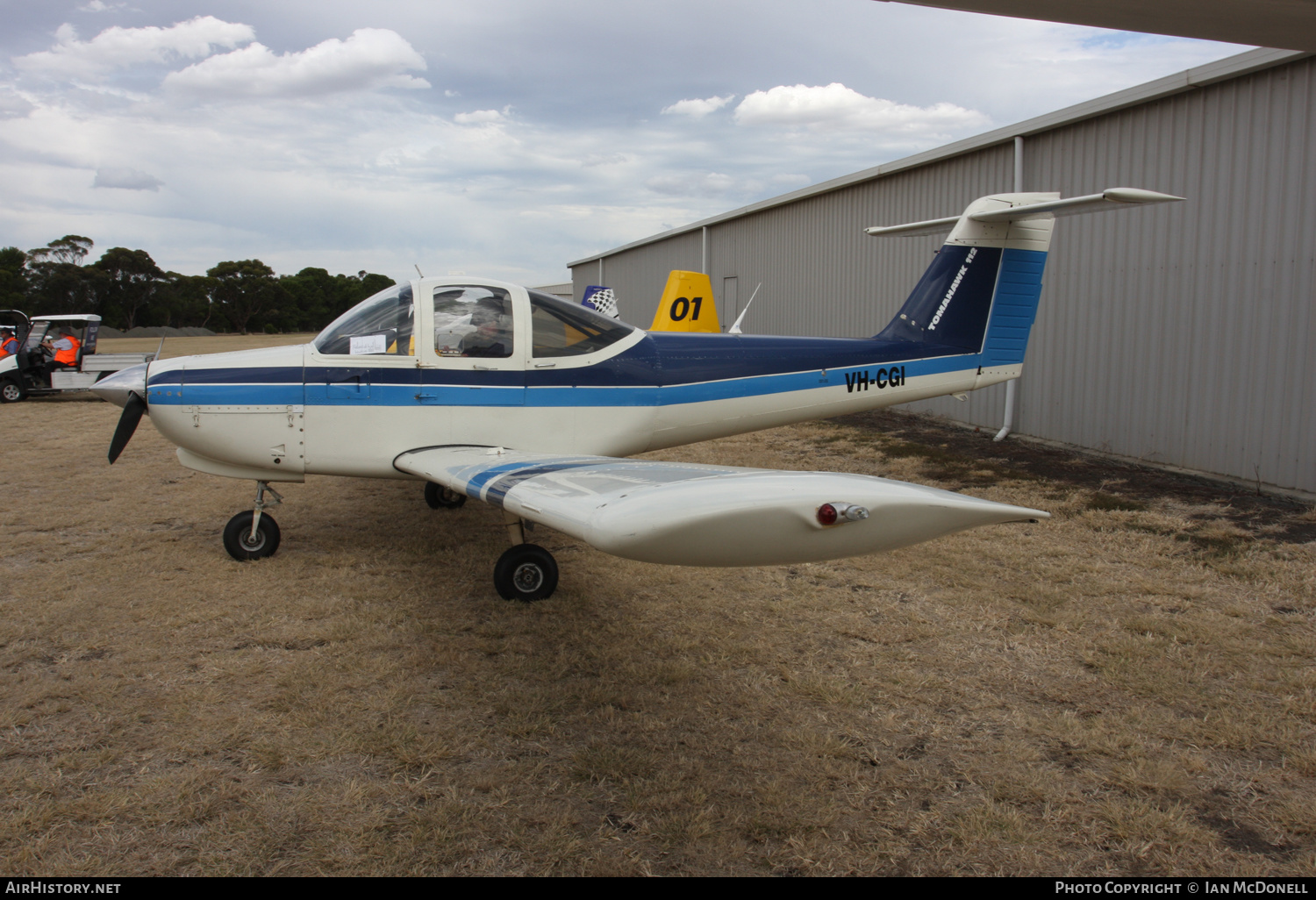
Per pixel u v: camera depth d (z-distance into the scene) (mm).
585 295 16609
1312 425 5266
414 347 4121
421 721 2541
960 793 2172
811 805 2109
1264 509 5094
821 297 11414
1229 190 5723
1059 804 2125
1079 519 4945
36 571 4020
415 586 3824
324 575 3982
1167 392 6309
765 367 4906
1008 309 5492
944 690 2768
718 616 3465
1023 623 3377
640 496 2098
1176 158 6125
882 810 2098
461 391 4199
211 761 2301
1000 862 1901
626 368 4551
